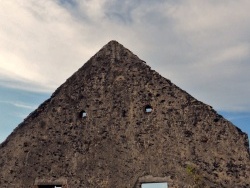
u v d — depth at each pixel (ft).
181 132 39.11
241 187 35.50
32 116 45.37
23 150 43.88
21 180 42.47
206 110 39.29
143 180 38.40
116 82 43.91
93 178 40.22
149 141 39.81
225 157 36.96
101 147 41.32
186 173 37.37
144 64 43.83
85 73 45.75
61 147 42.83
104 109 42.98
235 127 37.86
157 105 41.09
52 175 41.75
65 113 44.34
